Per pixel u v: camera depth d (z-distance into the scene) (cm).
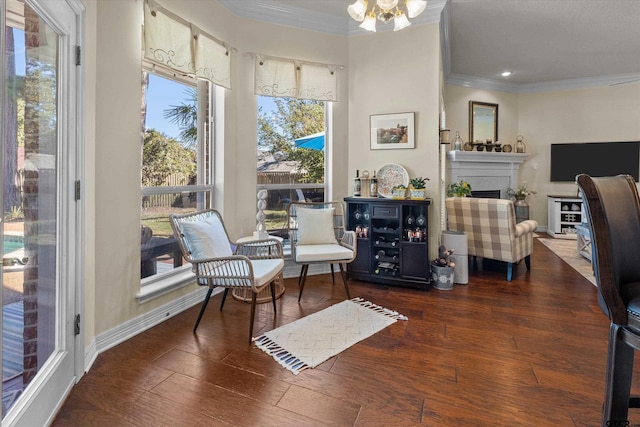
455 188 530
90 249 201
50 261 162
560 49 501
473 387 178
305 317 271
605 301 112
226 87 321
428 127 358
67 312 170
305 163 393
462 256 356
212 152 331
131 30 234
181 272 296
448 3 361
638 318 106
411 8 220
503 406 162
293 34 367
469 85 648
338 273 396
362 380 185
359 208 377
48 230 160
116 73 222
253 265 258
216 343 227
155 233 277
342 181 396
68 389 170
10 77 131
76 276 180
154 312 257
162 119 283
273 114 375
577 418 153
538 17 400
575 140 667
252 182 359
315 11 362
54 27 158
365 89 385
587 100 655
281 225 386
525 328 250
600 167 652
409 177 368
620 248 119
